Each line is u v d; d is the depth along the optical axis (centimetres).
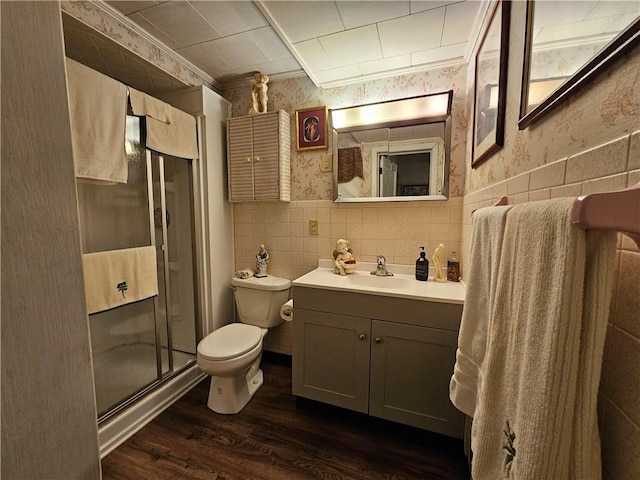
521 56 81
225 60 171
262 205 208
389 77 172
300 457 126
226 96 207
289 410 158
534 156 73
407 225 174
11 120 30
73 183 36
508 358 52
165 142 160
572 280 38
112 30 131
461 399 75
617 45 43
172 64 165
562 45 61
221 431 142
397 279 165
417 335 130
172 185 192
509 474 48
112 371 160
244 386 163
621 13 44
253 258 213
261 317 192
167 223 189
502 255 57
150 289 157
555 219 41
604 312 37
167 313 174
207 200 189
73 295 36
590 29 52
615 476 43
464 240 155
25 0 31
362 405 142
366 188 178
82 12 119
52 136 33
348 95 181
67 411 36
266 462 123
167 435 139
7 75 29
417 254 174
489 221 68
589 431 39
